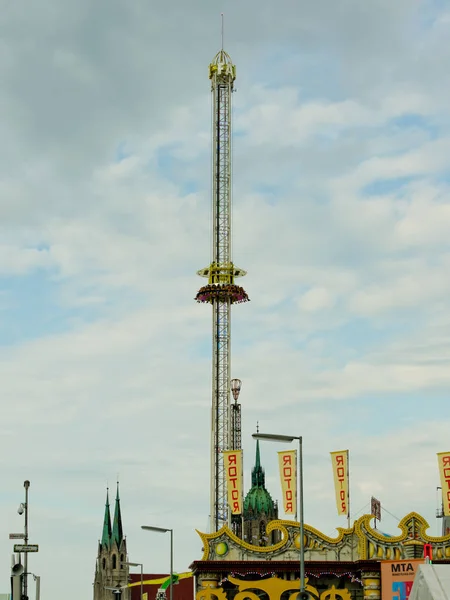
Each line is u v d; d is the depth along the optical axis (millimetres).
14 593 74375
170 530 117562
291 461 140875
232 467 146875
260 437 72375
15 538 78188
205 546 136375
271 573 134875
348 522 138750
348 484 140125
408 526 135875
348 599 133625
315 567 134750
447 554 134000
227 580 135125
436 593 39219
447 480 140875
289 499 139125
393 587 130000
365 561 132750
